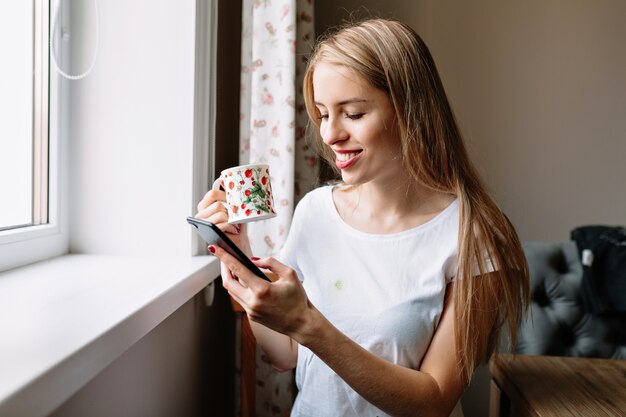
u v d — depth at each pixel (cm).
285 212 143
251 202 86
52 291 86
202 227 73
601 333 156
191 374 133
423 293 94
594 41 212
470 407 209
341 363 80
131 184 124
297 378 106
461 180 97
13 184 107
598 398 104
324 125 92
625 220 216
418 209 101
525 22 212
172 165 122
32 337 61
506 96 215
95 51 112
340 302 99
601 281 158
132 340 72
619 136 214
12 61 104
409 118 88
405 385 84
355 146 88
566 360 128
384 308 95
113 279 97
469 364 91
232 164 185
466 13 212
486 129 216
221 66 165
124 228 124
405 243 98
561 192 217
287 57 140
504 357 129
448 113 98
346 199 107
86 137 123
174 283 93
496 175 217
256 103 144
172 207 123
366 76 85
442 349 94
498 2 212
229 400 184
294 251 108
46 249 116
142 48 121
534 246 166
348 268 101
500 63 214
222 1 165
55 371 51
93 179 124
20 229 108
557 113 215
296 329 78
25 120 111
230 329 183
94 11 121
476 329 93
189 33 120
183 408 127
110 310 74
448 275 97
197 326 138
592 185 217
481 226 94
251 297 76
